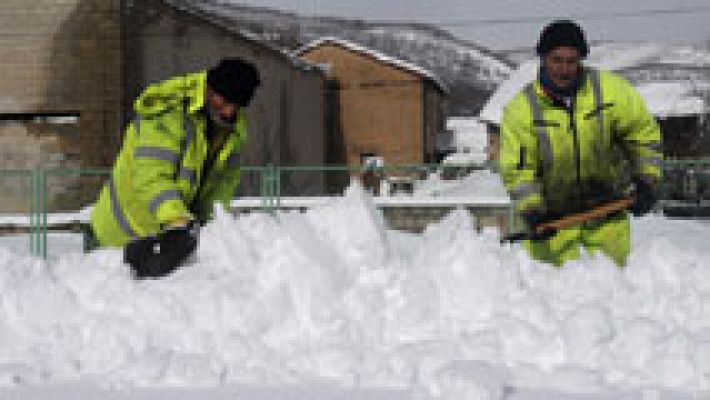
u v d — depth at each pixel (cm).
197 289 336
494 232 441
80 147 2152
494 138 3206
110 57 2152
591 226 453
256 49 2761
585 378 280
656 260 356
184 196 411
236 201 1281
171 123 403
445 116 4616
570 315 309
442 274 333
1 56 2167
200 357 303
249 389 284
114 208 440
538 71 453
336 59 3797
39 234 1139
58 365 313
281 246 340
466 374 270
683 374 285
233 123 416
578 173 452
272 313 326
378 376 290
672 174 1254
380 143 3769
